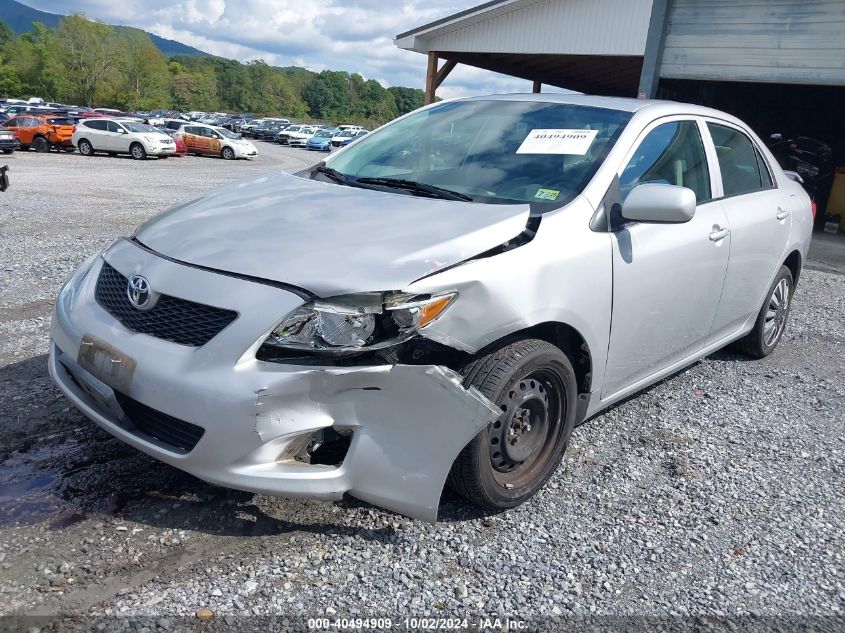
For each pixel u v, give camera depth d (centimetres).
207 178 2056
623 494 325
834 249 1367
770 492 339
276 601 236
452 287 254
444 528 286
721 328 447
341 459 255
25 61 10425
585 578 262
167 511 281
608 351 330
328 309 239
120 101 10475
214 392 238
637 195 317
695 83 1535
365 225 283
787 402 460
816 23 1103
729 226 413
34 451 321
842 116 1720
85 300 292
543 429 306
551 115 379
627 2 1517
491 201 321
